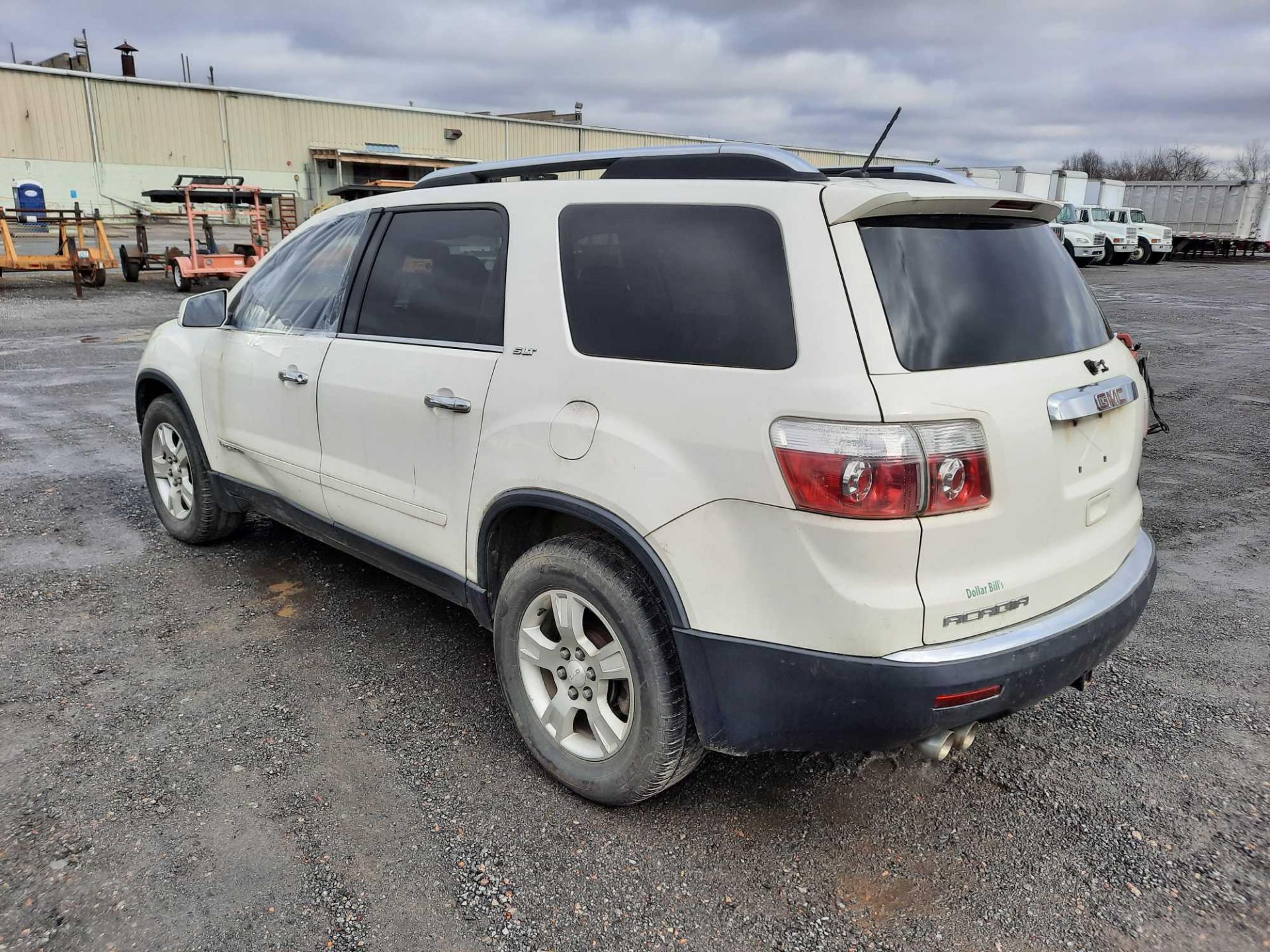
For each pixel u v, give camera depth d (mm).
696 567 2367
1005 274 2510
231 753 2969
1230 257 38906
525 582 2793
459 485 3004
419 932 2258
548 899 2385
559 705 2795
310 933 2238
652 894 2414
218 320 4336
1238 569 4730
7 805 2660
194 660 3586
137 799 2713
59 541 4828
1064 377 2467
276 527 5160
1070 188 36000
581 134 55938
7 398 8680
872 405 2102
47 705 3217
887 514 2102
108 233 34438
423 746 3057
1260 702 3424
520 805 2764
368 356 3357
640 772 2594
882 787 2898
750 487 2248
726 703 2404
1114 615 2529
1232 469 6656
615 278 2631
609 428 2516
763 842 2629
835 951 2246
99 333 13492
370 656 3654
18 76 38000
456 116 50906
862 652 2166
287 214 21594
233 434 4176
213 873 2422
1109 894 2438
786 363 2238
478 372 2918
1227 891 2451
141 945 2178
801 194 2326
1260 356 11914
